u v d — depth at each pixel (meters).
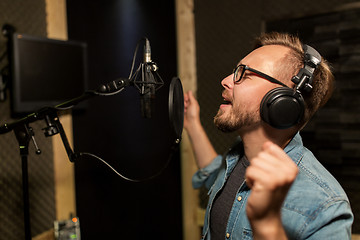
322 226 0.84
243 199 1.01
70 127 2.19
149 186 2.60
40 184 2.07
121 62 2.50
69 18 2.27
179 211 2.55
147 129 2.56
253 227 0.66
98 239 2.47
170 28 2.48
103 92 1.11
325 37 2.01
